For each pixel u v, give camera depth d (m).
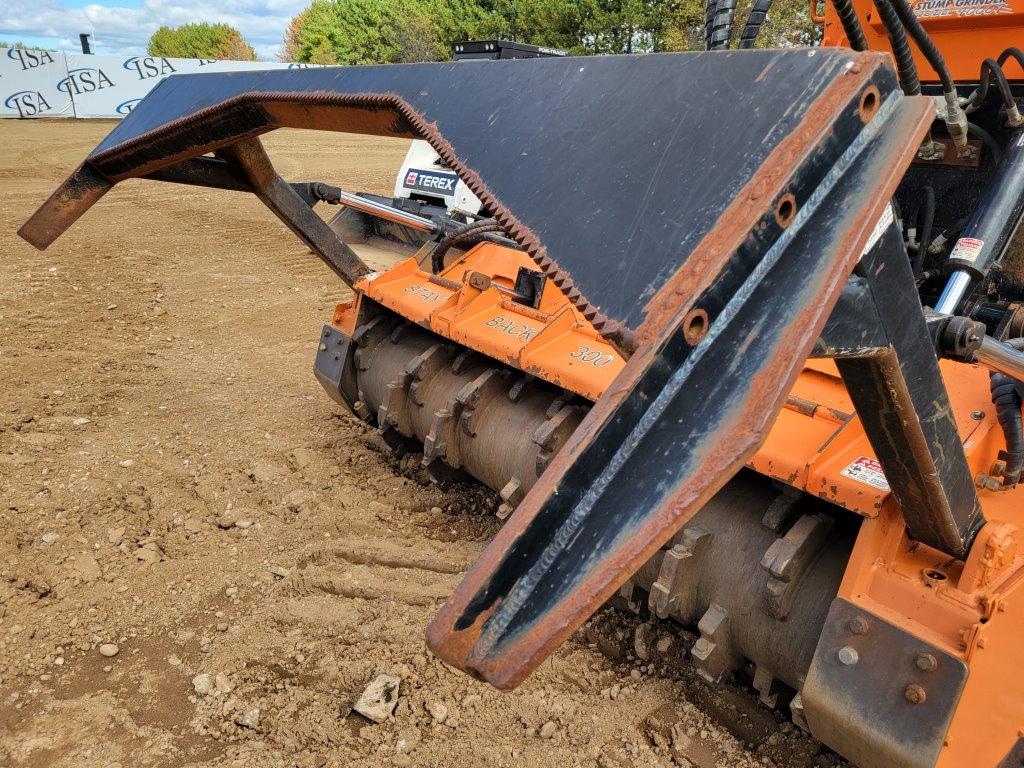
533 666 0.98
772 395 0.97
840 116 1.07
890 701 1.61
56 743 2.15
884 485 1.72
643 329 1.04
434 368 3.20
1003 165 2.17
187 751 2.14
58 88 20.11
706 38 1.92
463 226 3.57
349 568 2.90
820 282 1.03
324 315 6.18
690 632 2.54
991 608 1.57
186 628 2.61
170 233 8.88
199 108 2.37
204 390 4.57
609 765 2.10
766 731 2.25
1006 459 1.84
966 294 2.15
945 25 2.60
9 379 4.62
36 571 2.85
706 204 1.09
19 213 9.22
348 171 13.69
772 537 2.04
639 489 1.01
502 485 2.93
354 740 2.18
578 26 25.77
